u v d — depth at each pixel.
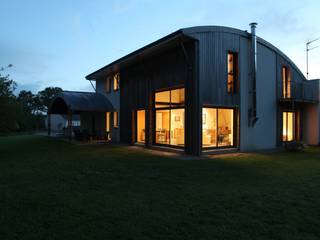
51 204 4.68
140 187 5.89
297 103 15.38
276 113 14.34
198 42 11.06
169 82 12.69
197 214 4.18
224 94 11.86
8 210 4.38
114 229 3.62
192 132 11.20
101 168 8.24
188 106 11.41
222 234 3.46
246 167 8.33
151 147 14.00
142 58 14.47
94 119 22.08
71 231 3.56
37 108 72.00
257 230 3.58
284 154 11.54
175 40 11.21
